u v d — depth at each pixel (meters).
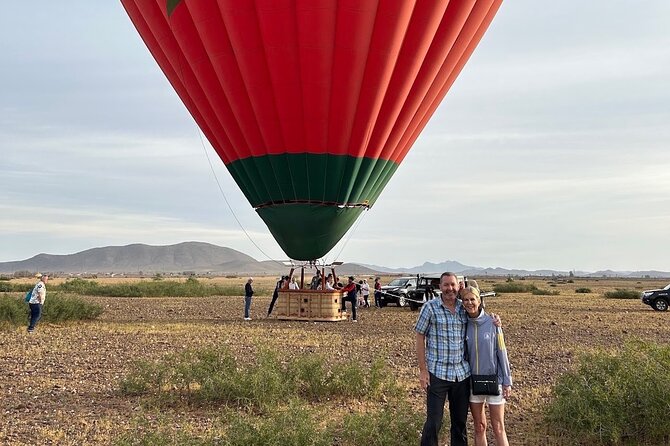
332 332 22.30
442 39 19.16
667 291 36.09
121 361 15.23
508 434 9.03
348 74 18.42
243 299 47.78
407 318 29.33
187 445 7.73
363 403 10.91
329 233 20.44
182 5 18.78
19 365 14.52
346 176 19.69
